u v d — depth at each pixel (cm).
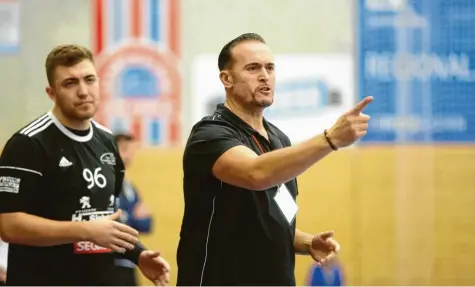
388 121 1083
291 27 1064
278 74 1061
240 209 480
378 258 1073
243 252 481
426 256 1080
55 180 534
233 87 503
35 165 525
